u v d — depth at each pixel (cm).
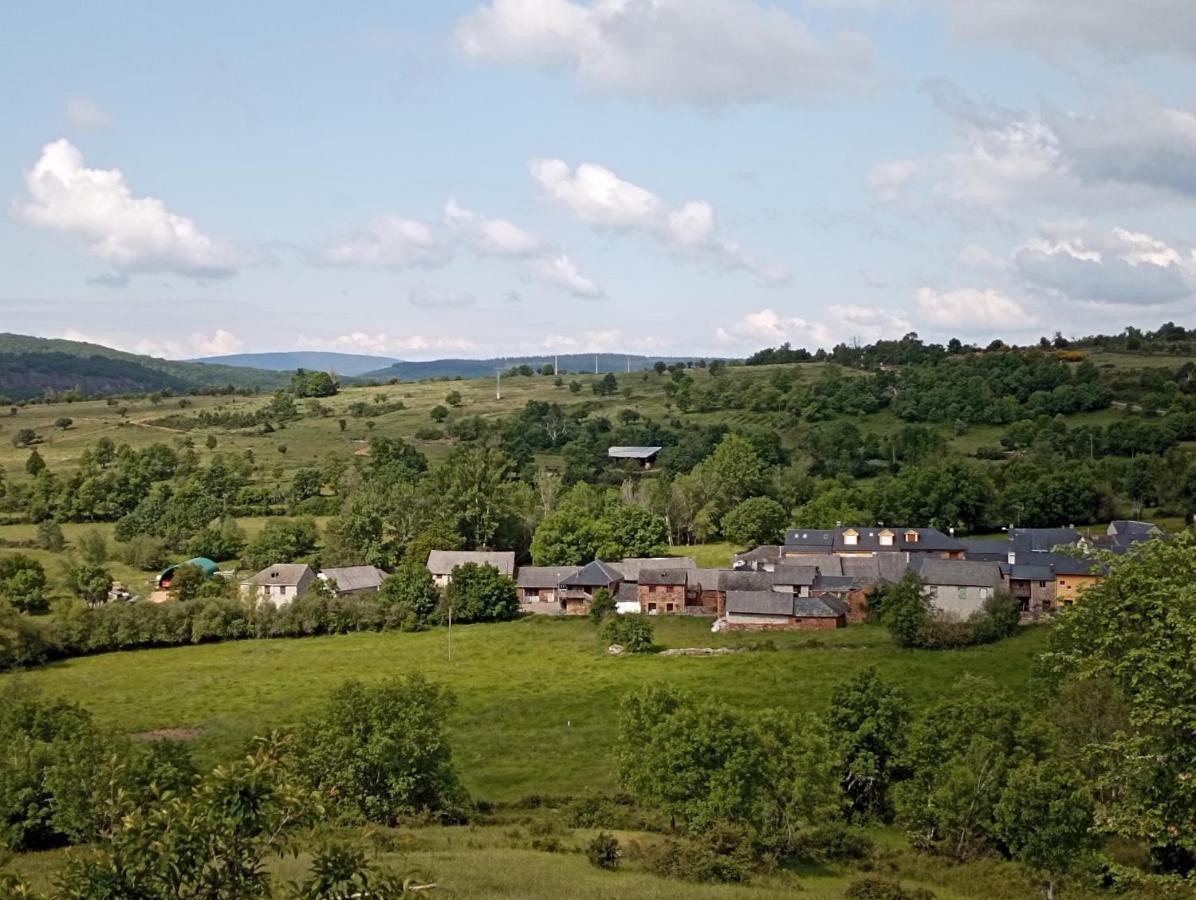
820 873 4656
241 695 8619
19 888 1544
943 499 15025
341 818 5069
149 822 1605
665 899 3709
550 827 5256
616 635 10212
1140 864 4578
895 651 9544
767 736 5091
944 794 4856
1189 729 3073
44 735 5341
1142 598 3394
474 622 12038
